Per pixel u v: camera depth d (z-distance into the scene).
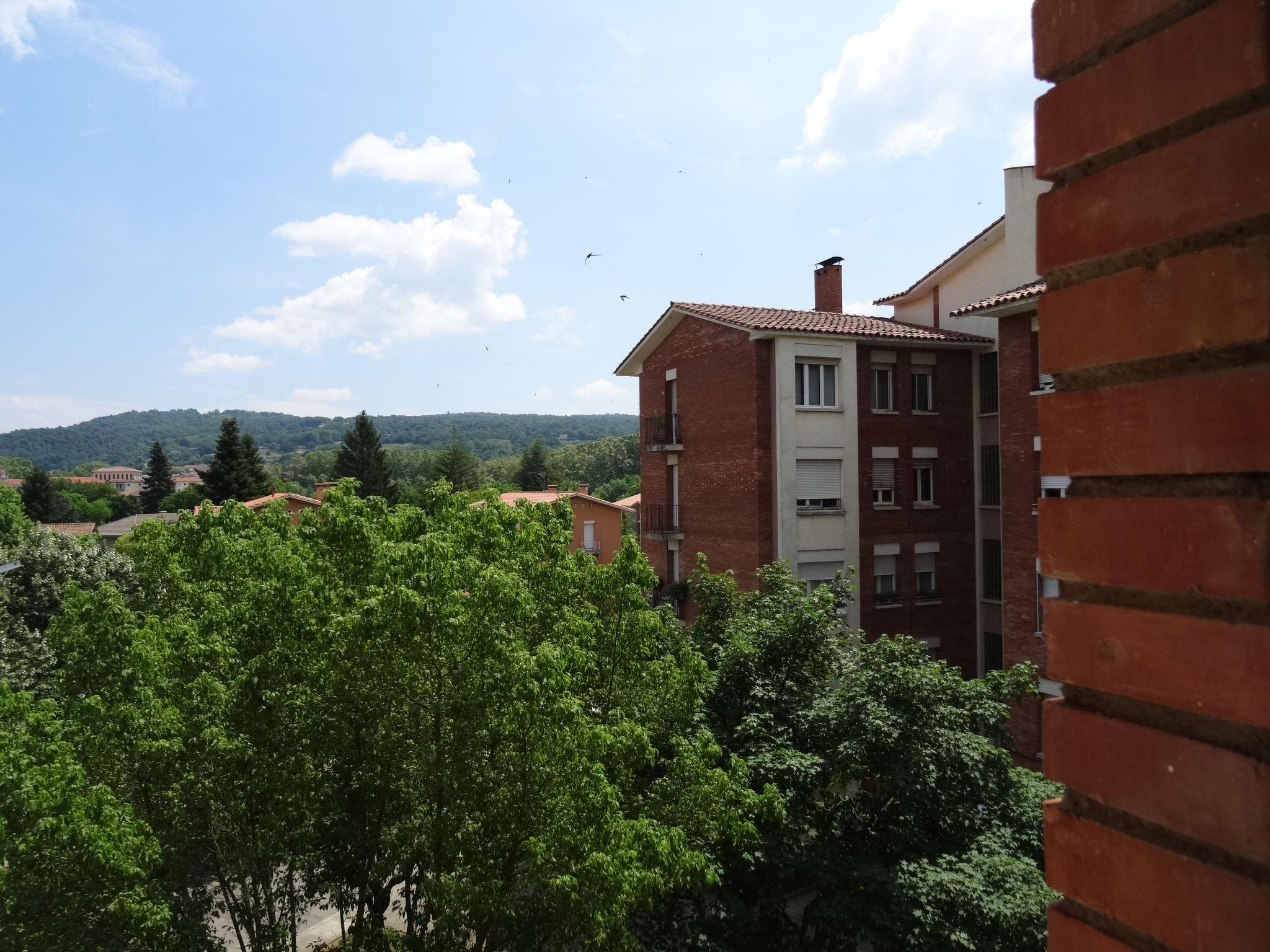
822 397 24.86
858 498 24.97
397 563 10.09
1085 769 1.60
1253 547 1.29
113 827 7.98
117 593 10.17
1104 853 1.56
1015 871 10.59
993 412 26.06
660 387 29.20
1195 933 1.38
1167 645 1.44
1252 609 1.32
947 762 12.38
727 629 15.23
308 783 9.67
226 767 9.41
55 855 8.05
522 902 9.50
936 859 11.53
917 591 25.77
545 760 9.38
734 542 25.27
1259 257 1.30
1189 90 1.42
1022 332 19.25
